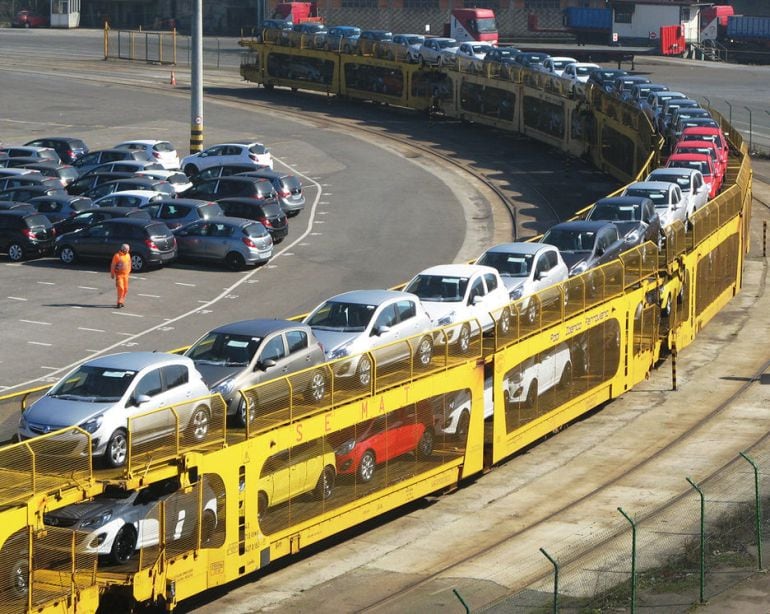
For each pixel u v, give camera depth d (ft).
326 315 135.44
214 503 98.78
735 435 147.84
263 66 406.82
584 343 149.59
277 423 104.12
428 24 556.92
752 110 389.60
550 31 531.50
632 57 477.36
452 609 100.58
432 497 129.90
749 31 507.71
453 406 125.08
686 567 107.55
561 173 303.27
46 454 87.81
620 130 288.51
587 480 134.10
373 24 556.92
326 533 110.32
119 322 181.27
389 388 116.16
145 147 292.40
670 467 137.18
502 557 112.47
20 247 218.59
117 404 107.14
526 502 127.75
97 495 92.22
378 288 203.82
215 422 98.78
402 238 240.12
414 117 373.61
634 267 162.30
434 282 150.00
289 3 504.02
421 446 121.39
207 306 191.42
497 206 268.41
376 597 104.06
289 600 103.65
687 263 182.09
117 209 225.56
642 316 163.73
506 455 134.51
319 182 291.17
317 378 108.27
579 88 313.32
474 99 355.36
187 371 113.50
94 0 589.32
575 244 175.11
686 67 481.87
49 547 87.30
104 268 214.90
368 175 298.15
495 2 554.46
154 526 94.84
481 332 129.08
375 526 122.42
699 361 180.34
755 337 192.13
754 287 222.69
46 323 179.73
